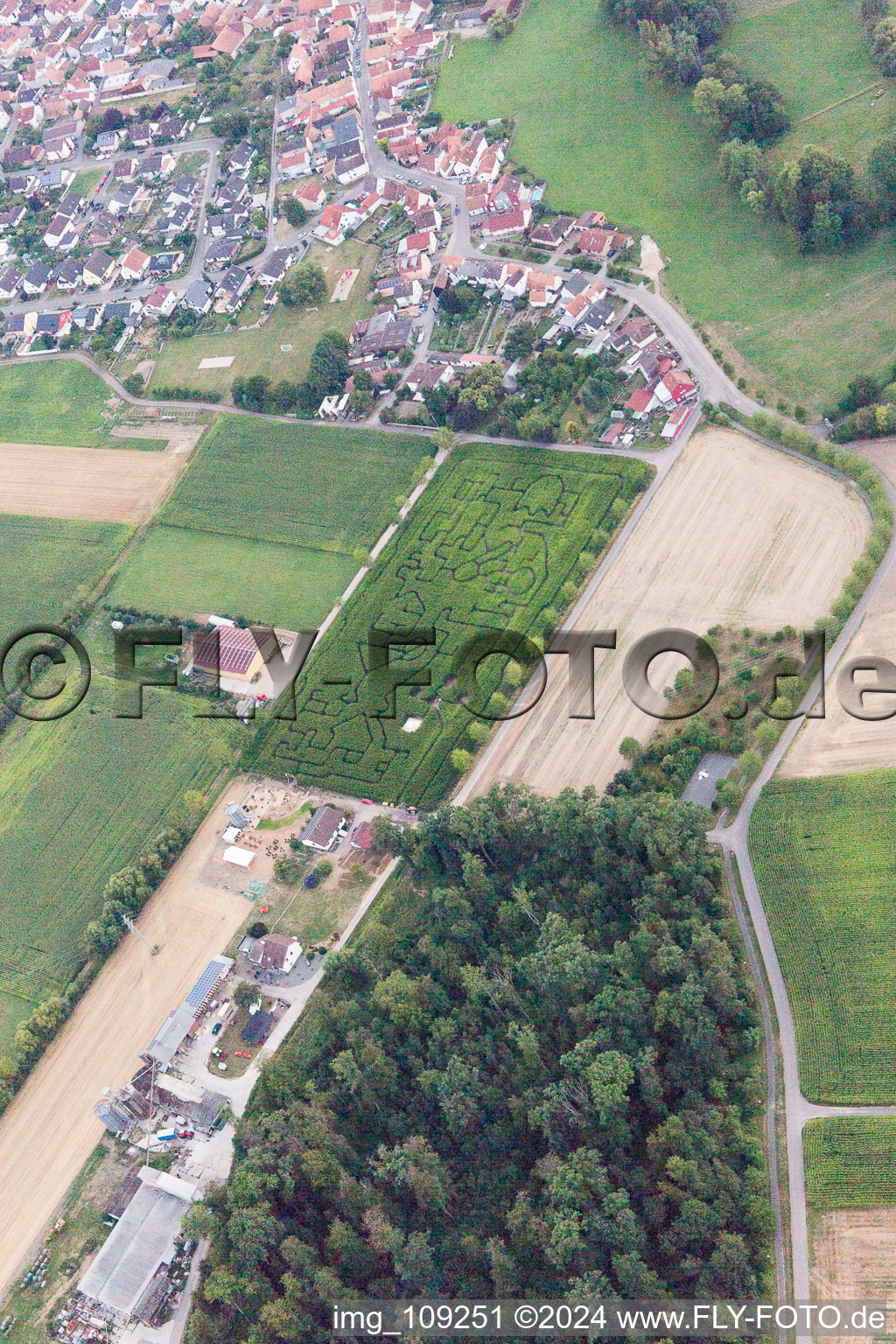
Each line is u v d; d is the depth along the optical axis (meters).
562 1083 151.62
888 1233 140.75
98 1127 175.62
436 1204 150.25
